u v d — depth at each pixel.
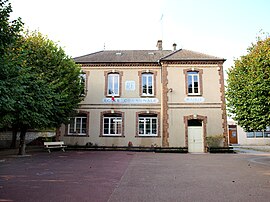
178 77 21.08
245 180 8.59
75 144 21.39
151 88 21.95
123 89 21.88
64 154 17.56
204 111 20.50
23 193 6.55
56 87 16.91
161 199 6.16
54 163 12.59
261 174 9.81
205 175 9.52
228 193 6.80
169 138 20.08
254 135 35.22
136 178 8.80
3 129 20.06
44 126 17.56
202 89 20.86
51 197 6.20
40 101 15.09
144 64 22.11
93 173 9.69
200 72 21.12
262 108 12.30
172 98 20.72
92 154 17.61
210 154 18.62
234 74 14.85
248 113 13.55
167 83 20.95
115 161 13.57
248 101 13.14
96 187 7.36
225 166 12.03
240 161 14.12
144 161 13.75
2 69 9.50
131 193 6.71
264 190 7.16
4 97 9.80
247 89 13.20
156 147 19.94
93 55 24.48
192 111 20.50
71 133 21.75
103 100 21.86
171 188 7.33
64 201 5.88
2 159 14.23
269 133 34.94
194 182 8.21
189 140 20.38
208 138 19.91
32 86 14.64
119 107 21.62
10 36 9.27
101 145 21.20
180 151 19.62
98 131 21.42
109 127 21.69
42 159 14.38
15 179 8.44
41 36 18.33
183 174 9.70
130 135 21.14
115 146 21.00
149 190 7.07
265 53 12.63
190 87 21.12
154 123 21.48
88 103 21.88
